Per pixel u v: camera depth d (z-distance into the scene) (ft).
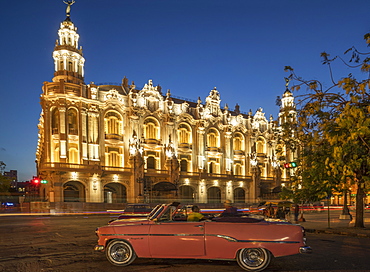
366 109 46.01
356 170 56.49
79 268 30.30
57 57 157.48
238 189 212.02
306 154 61.82
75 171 145.69
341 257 35.40
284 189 66.54
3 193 218.18
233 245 29.71
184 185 182.39
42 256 35.99
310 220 94.27
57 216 120.67
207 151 193.36
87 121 155.33
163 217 32.01
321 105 51.52
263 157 219.20
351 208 182.09
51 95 146.72
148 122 174.70
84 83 160.15
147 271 29.17
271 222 30.53
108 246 31.30
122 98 167.63
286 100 195.00
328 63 46.57
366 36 43.73
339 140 45.57
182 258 30.71
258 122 223.51
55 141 147.43
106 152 160.25
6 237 52.85
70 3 166.30
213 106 202.08
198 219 32.45
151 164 174.50
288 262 32.78
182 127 188.14
